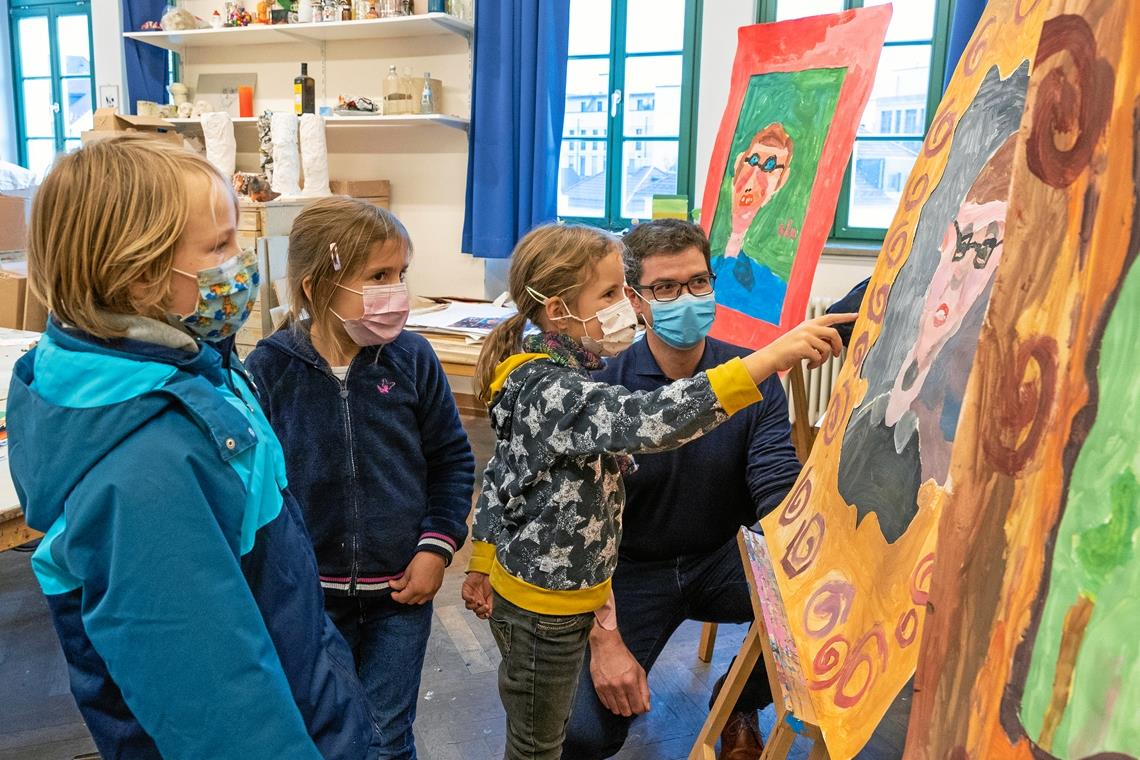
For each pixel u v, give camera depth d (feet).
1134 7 1.79
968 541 2.17
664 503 5.56
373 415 4.54
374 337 4.44
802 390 5.65
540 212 12.92
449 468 4.97
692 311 5.26
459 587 8.73
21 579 8.66
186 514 2.31
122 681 2.32
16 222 11.35
